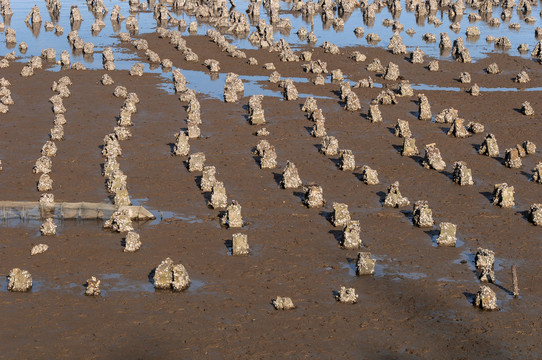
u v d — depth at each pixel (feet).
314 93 329.52
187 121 279.08
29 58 391.86
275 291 166.09
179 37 426.10
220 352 143.02
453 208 212.02
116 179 218.79
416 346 145.59
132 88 332.80
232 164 244.01
